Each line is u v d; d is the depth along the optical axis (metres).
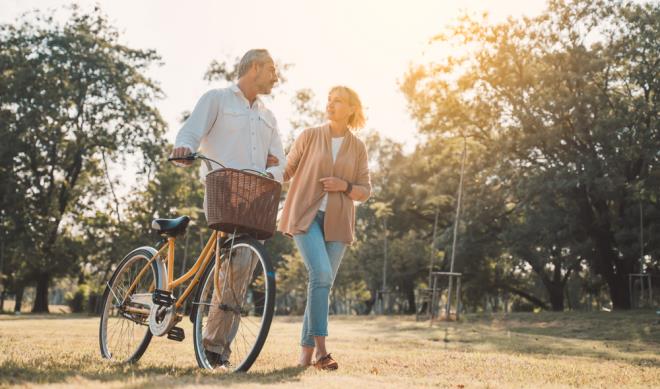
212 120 3.79
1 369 2.76
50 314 28.19
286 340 7.49
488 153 23.42
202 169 3.84
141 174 33.19
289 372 3.31
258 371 3.32
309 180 4.03
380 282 34.97
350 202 4.09
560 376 4.04
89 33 31.97
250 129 3.86
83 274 36.09
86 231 33.91
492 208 23.92
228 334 3.55
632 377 4.24
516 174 22.41
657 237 21.05
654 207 21.67
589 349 7.93
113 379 2.65
